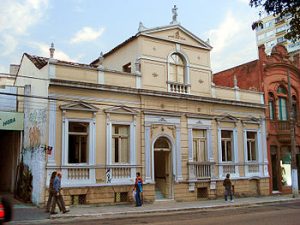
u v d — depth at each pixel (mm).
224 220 14648
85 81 20359
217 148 25234
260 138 27875
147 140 22078
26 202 20016
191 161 23688
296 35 8266
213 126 25328
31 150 20750
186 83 24391
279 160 28797
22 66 24750
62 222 14672
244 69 30531
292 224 13289
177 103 23719
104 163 20406
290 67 31031
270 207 20484
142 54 22734
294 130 27594
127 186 20953
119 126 21578
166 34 23969
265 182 27469
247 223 13664
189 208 19422
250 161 26984
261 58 29250
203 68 25438
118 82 21578
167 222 14141
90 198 19578
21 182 21359
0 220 4711
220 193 24688
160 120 22797
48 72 19250
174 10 24594
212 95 25625
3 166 26875
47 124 18922
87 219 15664
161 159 23891
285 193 28578
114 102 21203
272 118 29422
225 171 25391
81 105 19984
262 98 28625
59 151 19109
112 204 20250
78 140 20141
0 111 22094
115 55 25391
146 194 21547
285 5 7855
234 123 26469
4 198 4973
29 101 22047
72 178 19297
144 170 21719
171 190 22719
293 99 31234
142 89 21984
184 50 24703
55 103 19234
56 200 16625
